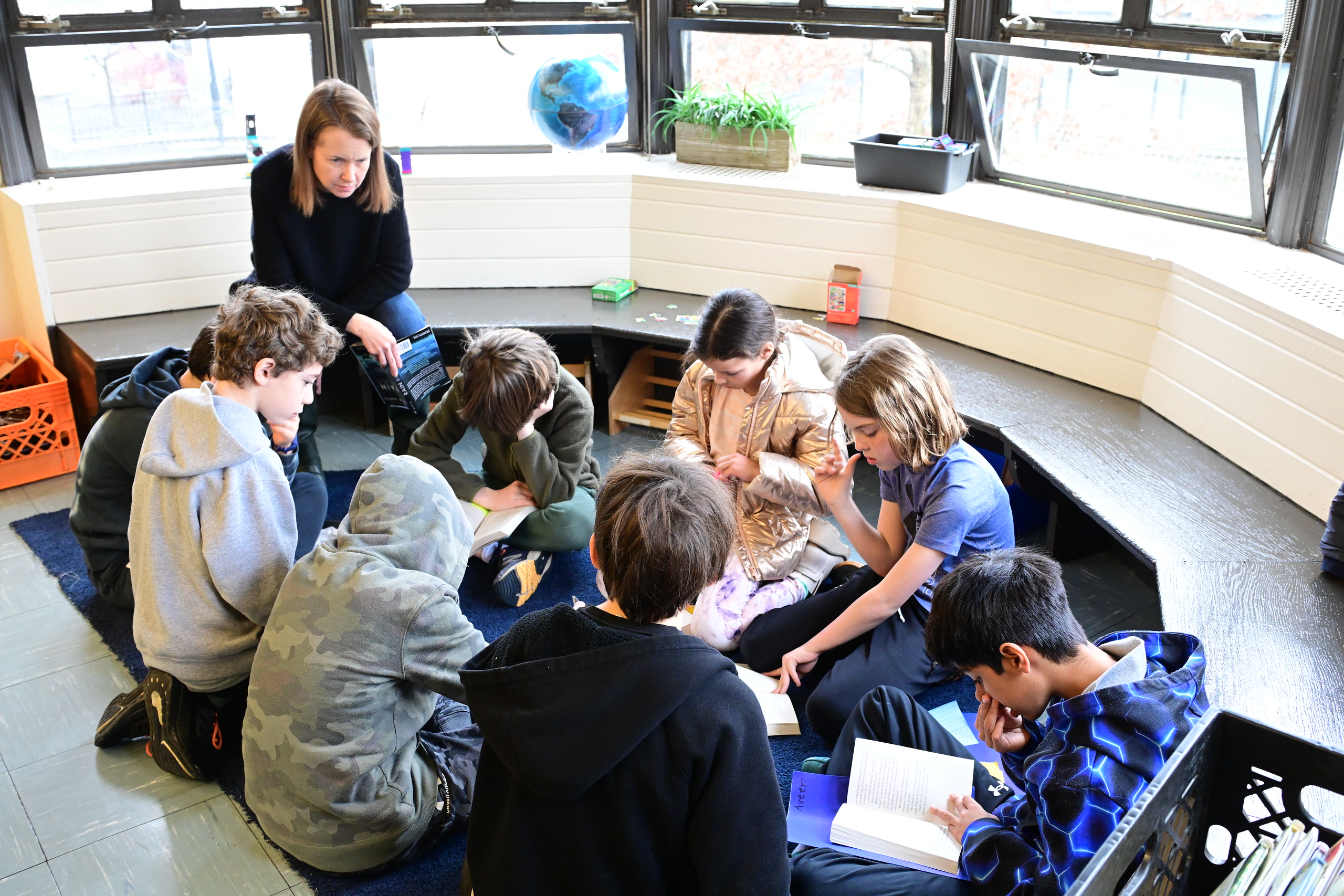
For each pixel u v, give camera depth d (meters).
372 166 2.94
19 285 3.49
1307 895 1.10
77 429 3.47
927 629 1.54
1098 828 1.31
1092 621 2.56
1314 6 2.51
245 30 3.51
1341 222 2.64
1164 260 2.66
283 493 2.01
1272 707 1.64
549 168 3.69
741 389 2.50
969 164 3.39
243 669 2.07
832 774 1.82
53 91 3.41
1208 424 2.56
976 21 3.19
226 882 1.86
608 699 1.18
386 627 1.72
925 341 3.28
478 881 1.37
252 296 2.09
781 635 2.31
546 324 3.35
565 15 3.68
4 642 2.51
